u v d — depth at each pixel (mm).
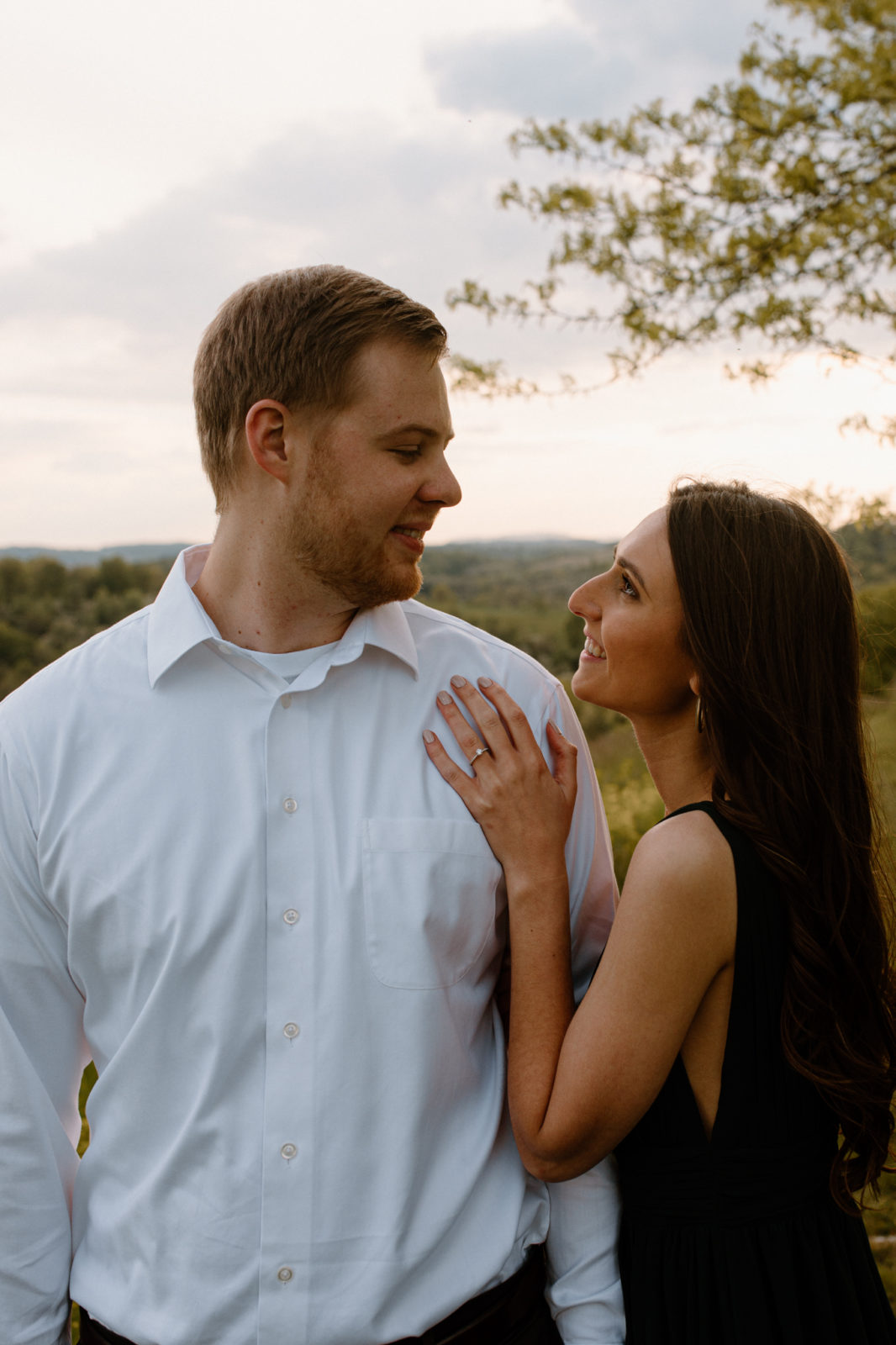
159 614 1296
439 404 1270
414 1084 1198
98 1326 1226
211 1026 1175
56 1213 1252
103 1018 1242
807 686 1285
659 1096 1272
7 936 1238
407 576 1309
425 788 1297
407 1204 1182
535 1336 1316
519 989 1282
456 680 1374
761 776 1268
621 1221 1362
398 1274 1170
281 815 1222
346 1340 1149
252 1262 1146
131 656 1296
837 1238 1303
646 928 1200
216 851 1207
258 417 1243
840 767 1305
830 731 1298
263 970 1190
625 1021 1196
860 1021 1283
